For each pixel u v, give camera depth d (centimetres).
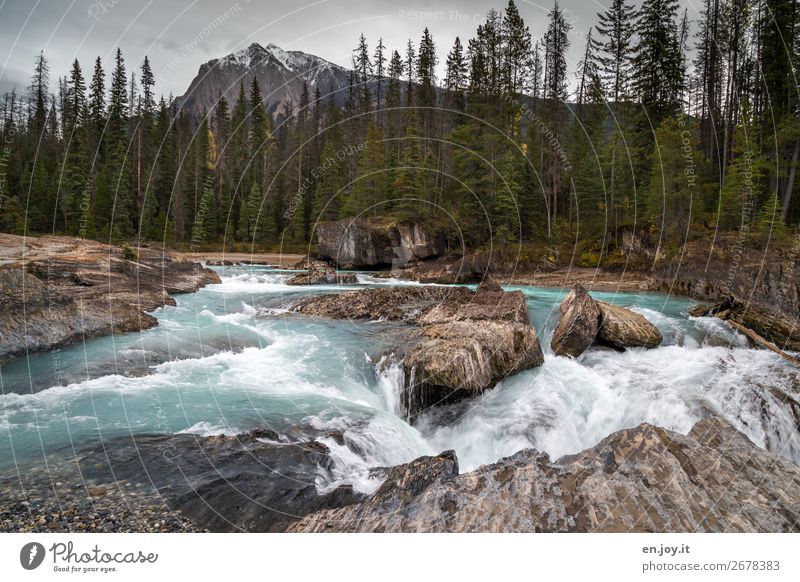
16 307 795
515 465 378
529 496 330
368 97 4081
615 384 774
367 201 3406
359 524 312
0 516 340
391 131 3612
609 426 705
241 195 4503
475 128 2809
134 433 517
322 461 482
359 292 1532
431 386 729
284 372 821
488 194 2814
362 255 3062
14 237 1570
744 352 907
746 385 713
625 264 2350
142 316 1062
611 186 2659
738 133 1984
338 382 809
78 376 699
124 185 3500
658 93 2655
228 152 4603
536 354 867
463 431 705
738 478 350
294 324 1207
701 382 752
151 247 3133
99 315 956
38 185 3475
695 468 361
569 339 945
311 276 2144
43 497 373
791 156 2073
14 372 701
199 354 881
